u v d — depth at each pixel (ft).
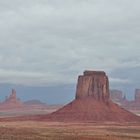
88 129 553.23
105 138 398.01
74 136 398.21
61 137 381.81
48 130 489.26
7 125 583.17
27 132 426.10
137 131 539.29
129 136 433.07
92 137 399.44
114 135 439.63
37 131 456.04
